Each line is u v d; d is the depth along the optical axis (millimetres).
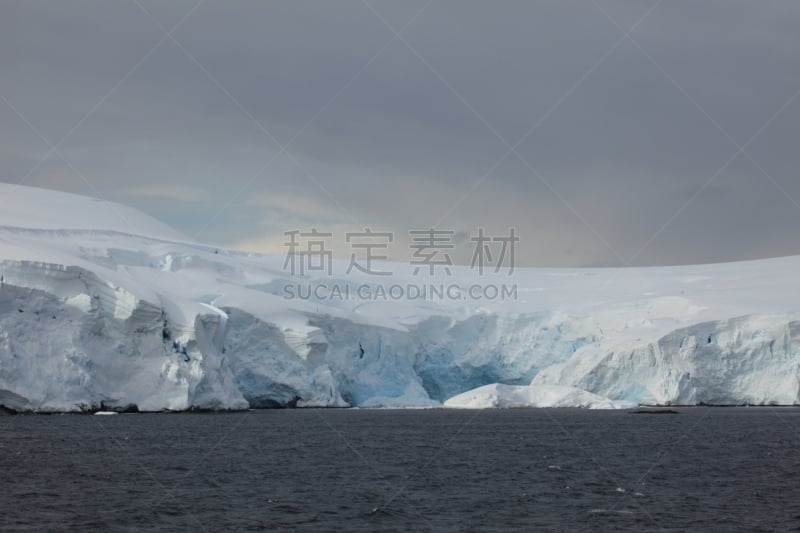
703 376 142125
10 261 113500
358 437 93375
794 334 140500
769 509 52969
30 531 45281
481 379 167375
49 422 101562
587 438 94438
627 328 160000
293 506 52719
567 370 150375
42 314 110875
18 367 107125
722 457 77688
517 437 95250
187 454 74750
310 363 137250
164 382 116812
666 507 53500
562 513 51656
